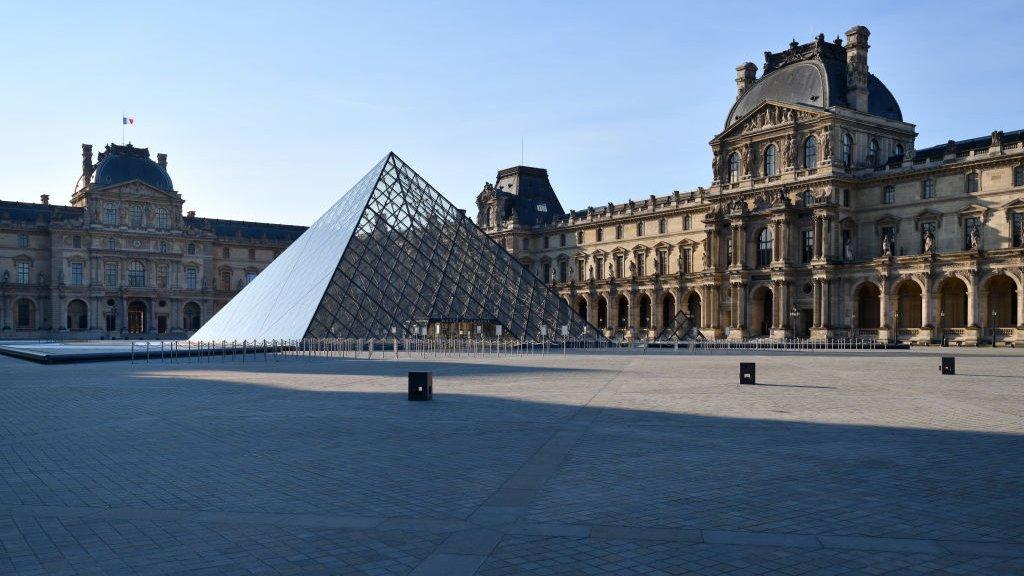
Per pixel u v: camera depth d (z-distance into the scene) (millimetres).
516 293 106500
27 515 17984
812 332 126438
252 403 38969
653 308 159625
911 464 23391
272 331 90812
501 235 194750
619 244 171250
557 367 65938
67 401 40094
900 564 14586
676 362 74000
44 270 192375
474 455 24906
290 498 19484
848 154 129750
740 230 138125
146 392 44719
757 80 143125
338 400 40219
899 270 118250
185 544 15812
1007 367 66062
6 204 191375
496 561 14727
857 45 129875
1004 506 18625
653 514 17906
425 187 111688
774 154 136625
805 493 19859
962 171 116438
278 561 14773
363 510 18328
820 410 35688
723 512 18062
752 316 137750
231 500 19312
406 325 93125
